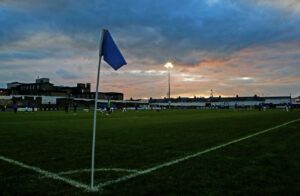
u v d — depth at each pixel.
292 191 6.36
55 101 117.81
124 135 17.66
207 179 7.40
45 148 12.49
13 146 13.10
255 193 6.26
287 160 9.66
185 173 8.05
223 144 13.52
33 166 8.99
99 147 12.77
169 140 15.12
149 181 7.26
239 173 7.98
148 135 17.59
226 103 178.00
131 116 45.50
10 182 7.21
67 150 11.96
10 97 105.31
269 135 17.11
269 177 7.53
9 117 41.12
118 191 6.46
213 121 31.03
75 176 7.77
